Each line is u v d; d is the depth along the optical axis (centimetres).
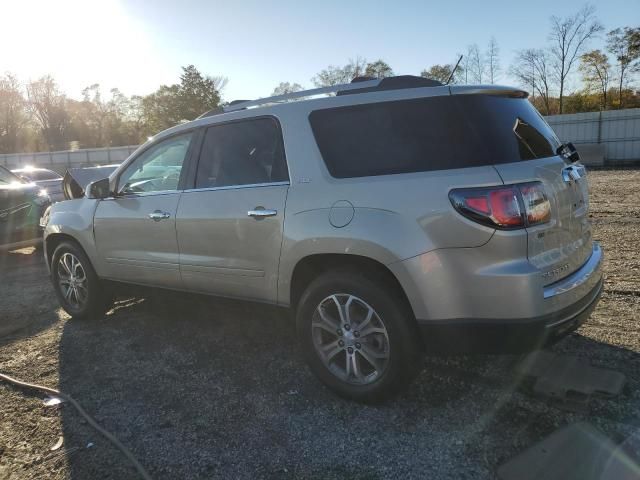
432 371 350
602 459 250
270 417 311
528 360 346
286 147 335
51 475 267
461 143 281
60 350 434
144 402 337
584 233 324
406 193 281
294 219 320
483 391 321
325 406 319
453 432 283
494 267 263
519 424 285
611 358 350
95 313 498
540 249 271
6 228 802
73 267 500
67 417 323
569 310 279
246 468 265
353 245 293
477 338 270
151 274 424
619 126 2391
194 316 500
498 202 261
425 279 274
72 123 7150
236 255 357
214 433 297
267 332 448
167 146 421
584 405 289
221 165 376
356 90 328
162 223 403
